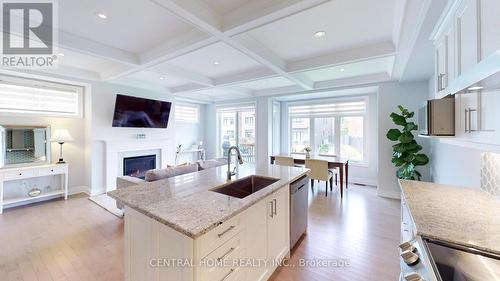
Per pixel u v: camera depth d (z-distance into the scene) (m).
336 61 3.22
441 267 0.94
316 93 5.55
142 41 2.88
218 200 1.59
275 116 6.62
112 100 4.71
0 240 2.62
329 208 3.72
